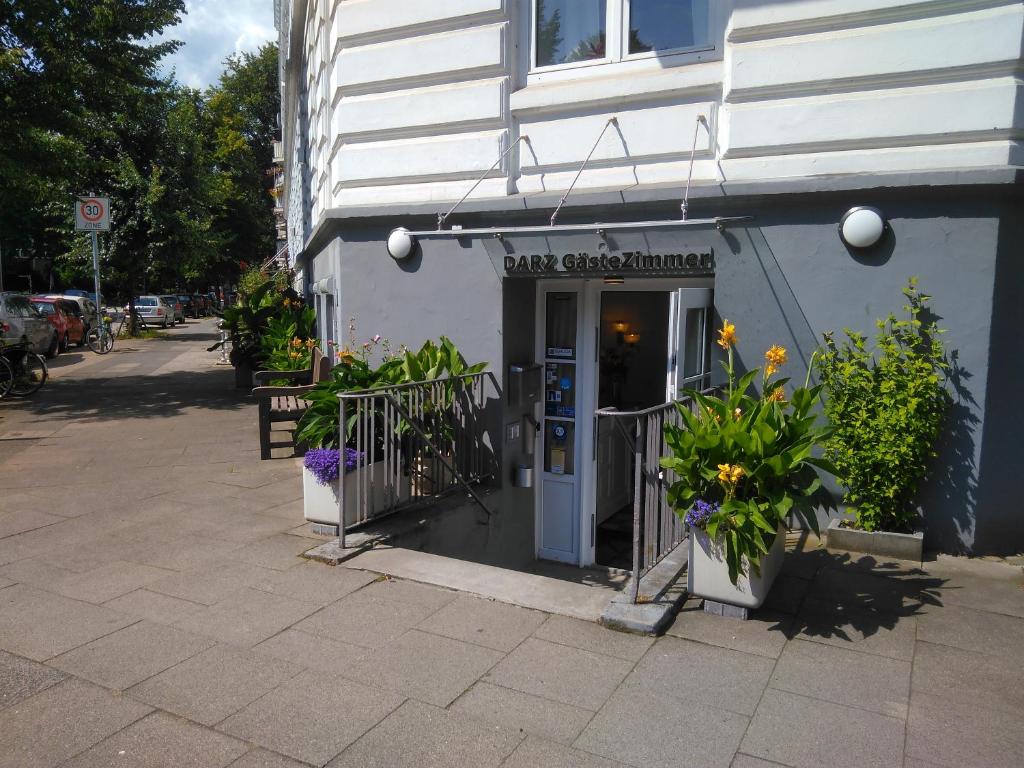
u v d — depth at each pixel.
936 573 4.98
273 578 4.89
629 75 6.40
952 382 5.24
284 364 12.16
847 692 3.57
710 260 5.88
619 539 8.24
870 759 3.08
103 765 3.04
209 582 4.83
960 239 5.18
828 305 5.55
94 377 16.36
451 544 6.21
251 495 6.88
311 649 3.96
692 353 5.81
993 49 5.14
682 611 4.42
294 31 14.12
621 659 3.87
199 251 27.94
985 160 5.19
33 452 8.80
